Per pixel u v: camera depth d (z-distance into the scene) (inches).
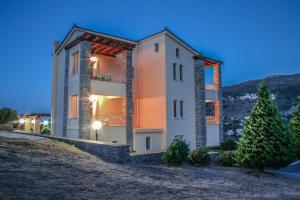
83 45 755.4
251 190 408.8
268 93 634.2
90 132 751.7
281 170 667.4
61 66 905.5
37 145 488.4
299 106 797.9
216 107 1133.7
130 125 829.2
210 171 563.5
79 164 410.3
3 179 284.8
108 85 797.2
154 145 872.9
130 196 293.6
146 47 962.7
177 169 522.0
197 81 1015.0
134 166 479.8
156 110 912.9
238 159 636.1
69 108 813.2
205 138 1000.9
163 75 898.1
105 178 354.9
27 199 244.4
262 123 605.9
